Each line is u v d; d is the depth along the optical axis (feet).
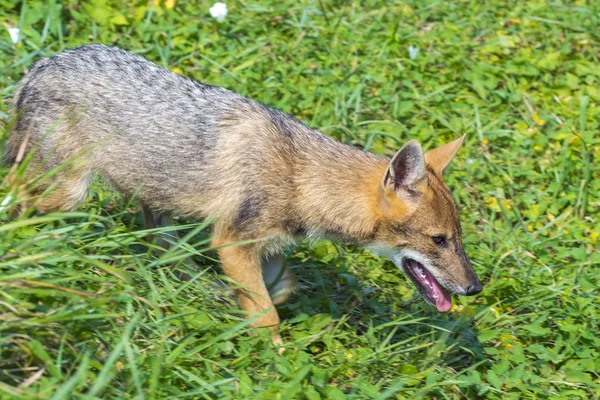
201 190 23.00
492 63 35.42
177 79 23.68
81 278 19.34
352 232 23.08
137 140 23.15
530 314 24.86
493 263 26.99
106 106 23.13
